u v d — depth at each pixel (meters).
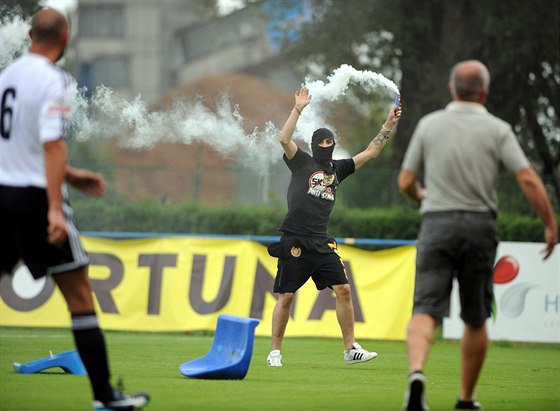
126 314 52.56
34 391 24.61
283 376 30.66
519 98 85.44
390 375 32.28
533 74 86.69
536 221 63.44
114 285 52.78
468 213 20.91
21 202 19.25
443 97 83.69
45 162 18.77
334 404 23.38
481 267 21.06
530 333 51.97
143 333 53.44
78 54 189.75
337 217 67.19
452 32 84.06
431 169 21.25
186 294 52.56
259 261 52.84
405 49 87.44
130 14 192.12
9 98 19.44
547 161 89.69
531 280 52.06
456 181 21.00
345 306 34.94
